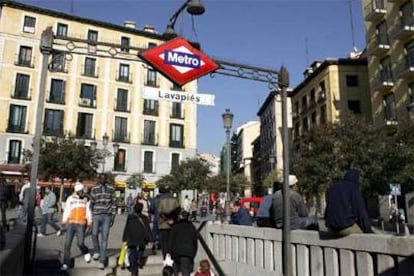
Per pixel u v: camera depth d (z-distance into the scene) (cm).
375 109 3569
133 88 4941
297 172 2717
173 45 696
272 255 703
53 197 1367
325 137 2636
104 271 811
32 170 601
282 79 761
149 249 1073
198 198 4462
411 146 2358
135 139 4878
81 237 846
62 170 3309
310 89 4972
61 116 4516
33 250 798
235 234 834
